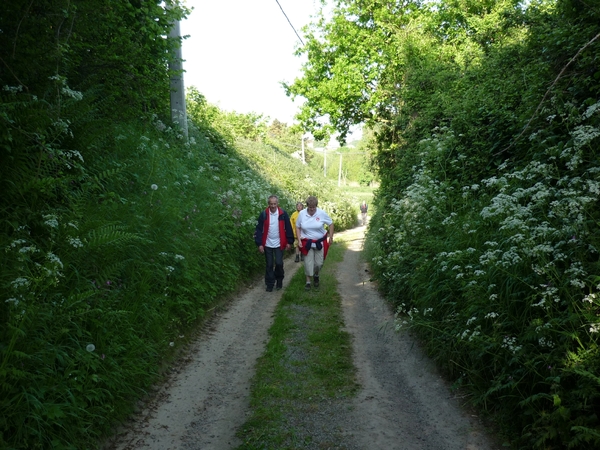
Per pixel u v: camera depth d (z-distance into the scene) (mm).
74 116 5070
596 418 2891
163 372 4637
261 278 10289
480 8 16672
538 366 3426
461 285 4836
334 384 4492
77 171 5141
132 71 7969
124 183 6375
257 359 5191
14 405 2805
